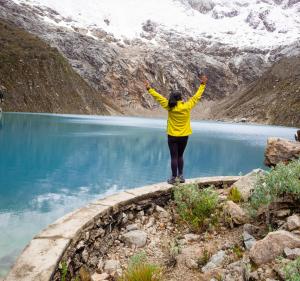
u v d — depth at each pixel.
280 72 145.00
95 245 5.05
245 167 18.20
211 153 23.88
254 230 5.11
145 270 4.10
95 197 10.42
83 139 26.48
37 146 20.72
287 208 5.27
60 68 95.00
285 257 3.87
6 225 7.57
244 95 156.25
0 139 22.62
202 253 4.76
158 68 198.38
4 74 78.19
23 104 77.00
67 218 4.95
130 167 16.36
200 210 5.96
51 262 3.70
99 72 173.75
